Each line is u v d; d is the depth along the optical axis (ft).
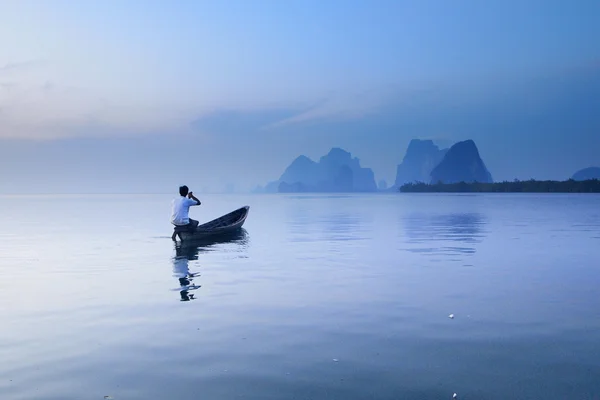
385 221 95.35
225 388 14.12
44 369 15.76
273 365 15.98
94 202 301.43
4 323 21.43
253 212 142.41
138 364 16.17
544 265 37.60
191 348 17.80
